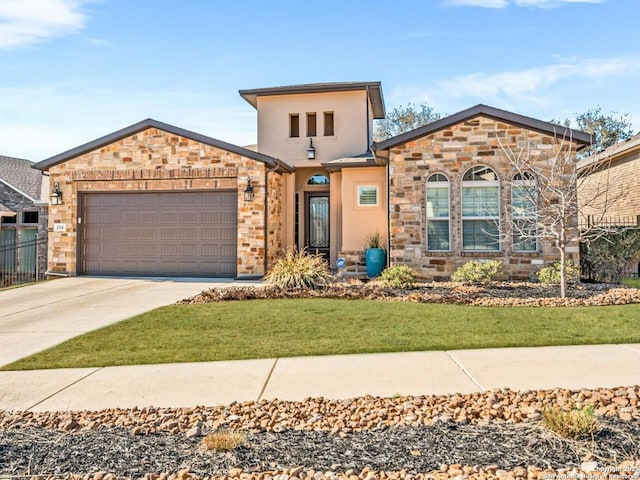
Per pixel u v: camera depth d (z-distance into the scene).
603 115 34.44
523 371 5.33
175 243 14.94
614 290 10.71
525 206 12.48
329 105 17.78
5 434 3.96
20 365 6.02
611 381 4.92
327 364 5.79
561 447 3.43
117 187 15.09
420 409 4.28
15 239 20.62
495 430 3.77
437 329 7.32
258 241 14.25
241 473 3.22
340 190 16.81
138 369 5.78
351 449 3.53
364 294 10.52
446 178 12.95
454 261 12.73
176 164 14.77
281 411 4.35
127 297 10.99
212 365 5.86
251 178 14.37
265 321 8.07
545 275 11.65
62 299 10.84
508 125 12.66
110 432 3.96
